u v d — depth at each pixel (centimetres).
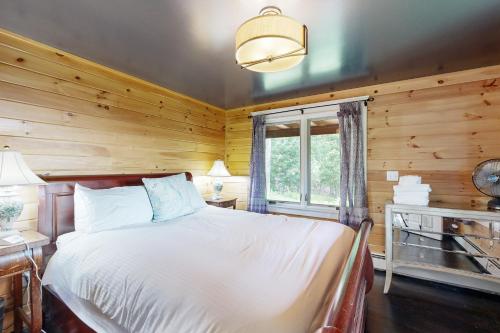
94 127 235
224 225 201
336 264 127
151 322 98
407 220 236
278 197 365
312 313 86
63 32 180
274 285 99
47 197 191
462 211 209
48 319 162
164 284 105
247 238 165
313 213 331
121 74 258
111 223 190
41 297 159
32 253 150
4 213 153
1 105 178
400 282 254
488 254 210
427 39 189
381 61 227
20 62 188
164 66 240
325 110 321
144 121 282
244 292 94
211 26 173
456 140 252
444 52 210
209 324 82
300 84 288
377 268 284
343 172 293
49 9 153
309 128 340
